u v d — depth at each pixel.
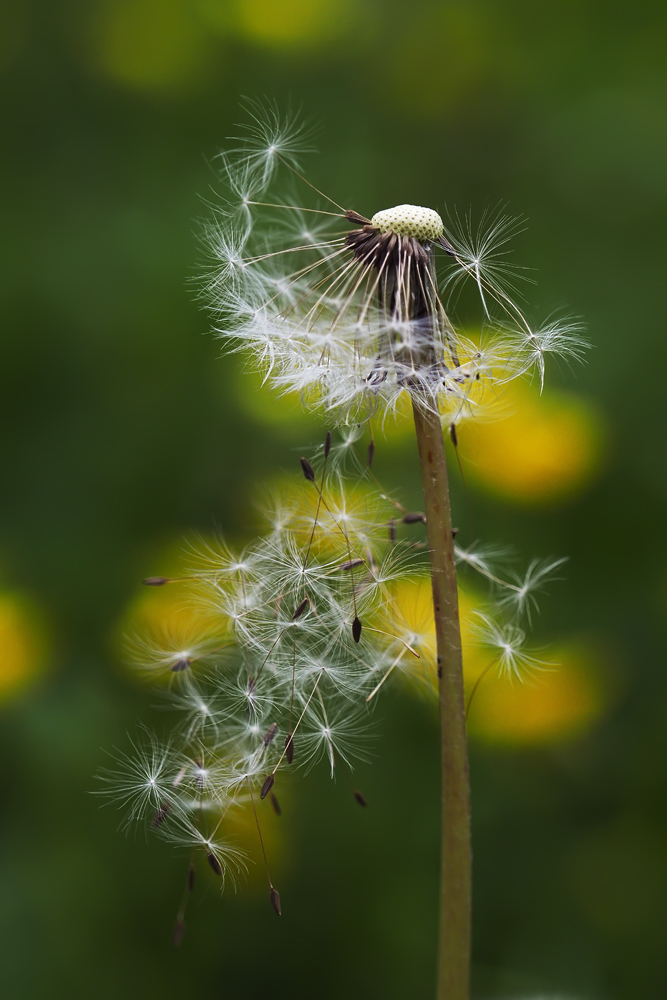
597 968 0.63
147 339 0.83
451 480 0.73
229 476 0.80
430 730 0.70
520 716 0.68
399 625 0.54
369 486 0.64
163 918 0.65
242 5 0.91
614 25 0.90
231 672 0.56
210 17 0.91
